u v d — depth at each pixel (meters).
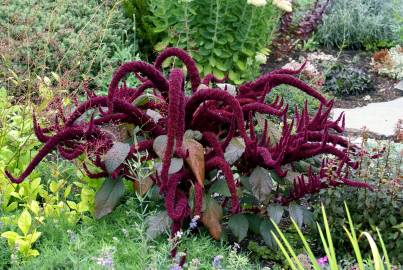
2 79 3.59
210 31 4.74
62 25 4.50
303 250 2.82
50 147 2.60
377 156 2.85
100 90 4.20
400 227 2.74
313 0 6.26
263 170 2.65
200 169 2.53
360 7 6.17
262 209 2.85
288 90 4.49
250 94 2.84
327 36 5.98
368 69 5.59
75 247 2.44
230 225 2.70
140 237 2.44
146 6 5.00
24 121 3.06
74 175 3.03
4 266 2.44
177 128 2.43
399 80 5.36
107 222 2.73
